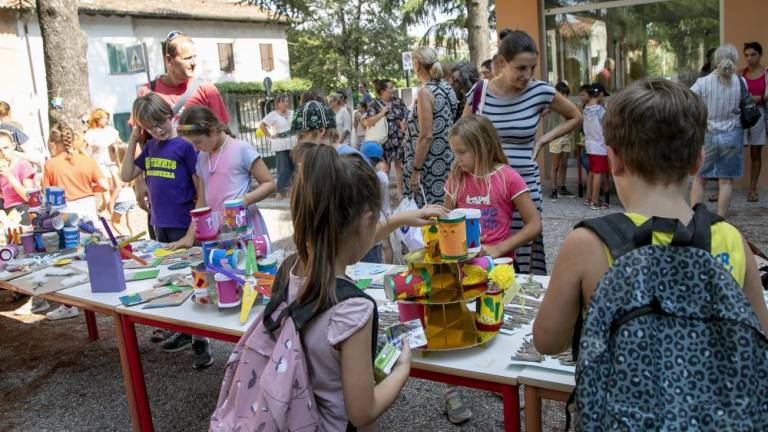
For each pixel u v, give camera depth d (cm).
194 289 238
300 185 132
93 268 266
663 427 98
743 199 634
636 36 744
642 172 115
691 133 110
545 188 776
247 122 1523
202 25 1975
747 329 99
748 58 611
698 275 105
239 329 207
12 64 1412
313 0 2658
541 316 124
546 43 789
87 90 830
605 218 117
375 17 2706
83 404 331
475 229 177
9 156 499
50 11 786
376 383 146
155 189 349
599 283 109
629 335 104
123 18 1698
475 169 260
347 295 131
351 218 132
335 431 131
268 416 128
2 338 434
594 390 104
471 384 165
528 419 157
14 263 332
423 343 164
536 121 304
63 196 366
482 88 316
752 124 503
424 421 280
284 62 2319
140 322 242
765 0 648
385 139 814
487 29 1176
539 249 282
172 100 378
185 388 337
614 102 117
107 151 638
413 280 173
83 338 425
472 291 172
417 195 420
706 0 694
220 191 313
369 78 2684
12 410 331
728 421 97
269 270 232
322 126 285
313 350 129
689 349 102
